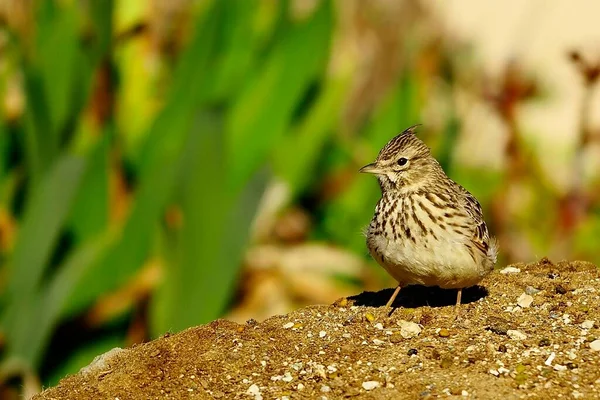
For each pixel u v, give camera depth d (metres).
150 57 13.73
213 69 12.93
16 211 13.07
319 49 13.41
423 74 14.55
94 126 13.06
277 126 13.45
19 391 11.90
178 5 13.76
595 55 13.30
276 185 13.35
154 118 13.12
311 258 13.32
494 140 15.12
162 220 12.01
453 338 8.73
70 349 12.20
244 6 13.60
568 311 9.09
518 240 13.97
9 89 13.34
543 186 14.38
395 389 8.13
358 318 9.21
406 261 8.89
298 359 8.65
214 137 11.77
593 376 8.10
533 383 8.05
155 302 11.98
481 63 15.80
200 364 8.67
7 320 11.80
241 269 13.09
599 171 14.95
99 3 12.85
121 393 8.48
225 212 11.88
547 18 18.92
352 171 14.31
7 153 13.30
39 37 12.98
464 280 8.95
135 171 13.05
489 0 18.84
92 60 13.00
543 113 17.22
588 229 13.91
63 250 12.55
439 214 8.83
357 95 14.55
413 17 14.53
